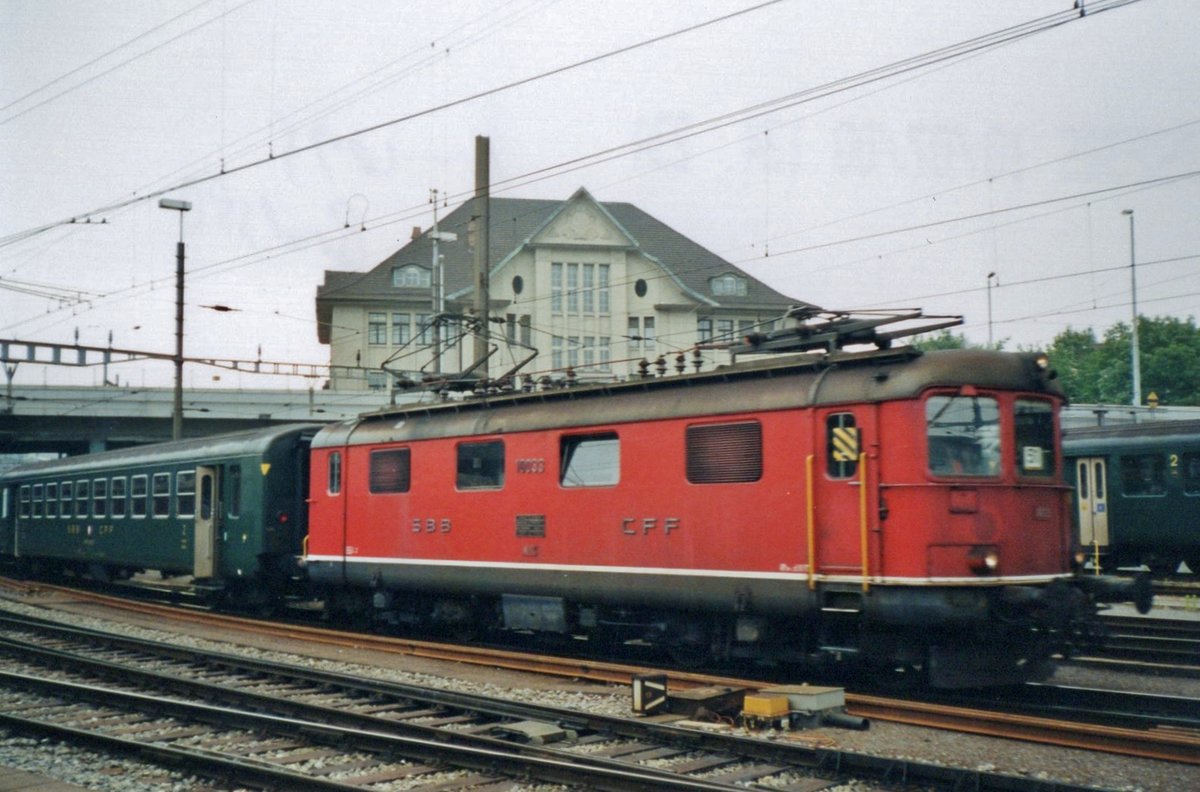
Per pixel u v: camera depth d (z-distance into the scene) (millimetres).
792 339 12812
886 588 11016
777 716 9992
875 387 11312
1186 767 8430
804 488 11750
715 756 9070
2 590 28016
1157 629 16781
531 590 14773
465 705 10969
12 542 31219
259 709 11461
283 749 9773
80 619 21094
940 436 11117
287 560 20391
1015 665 11133
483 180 24375
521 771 8461
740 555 12312
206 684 12211
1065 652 11125
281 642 17297
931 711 10062
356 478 17859
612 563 13719
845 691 11945
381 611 17906
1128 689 12398
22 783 8227
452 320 21359
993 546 11078
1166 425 25031
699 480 12812
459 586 15875
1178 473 24359
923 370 11164
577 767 8141
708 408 12773
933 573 10820
